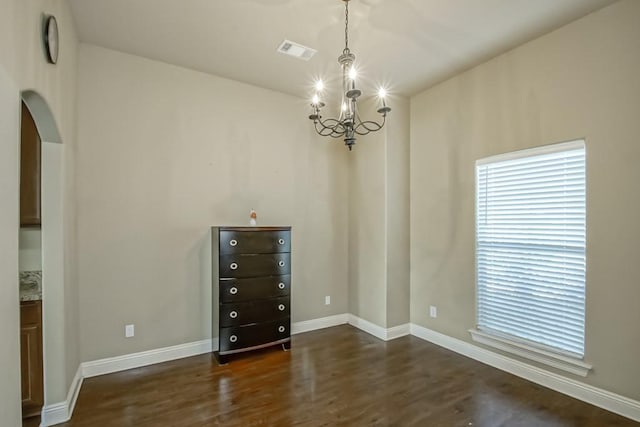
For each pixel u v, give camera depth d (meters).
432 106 3.72
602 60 2.38
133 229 3.07
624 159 2.28
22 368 2.15
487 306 3.19
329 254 4.30
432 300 3.72
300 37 2.79
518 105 2.91
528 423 2.23
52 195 2.23
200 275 3.40
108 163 2.97
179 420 2.26
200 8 2.41
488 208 3.18
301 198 4.09
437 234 3.67
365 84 3.65
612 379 2.33
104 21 2.57
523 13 2.44
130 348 3.05
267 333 3.37
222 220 3.53
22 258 2.25
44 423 2.18
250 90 3.72
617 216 2.31
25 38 1.49
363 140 4.17
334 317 4.33
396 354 3.38
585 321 2.47
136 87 3.10
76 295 2.73
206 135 3.45
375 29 2.66
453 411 2.37
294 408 2.40
